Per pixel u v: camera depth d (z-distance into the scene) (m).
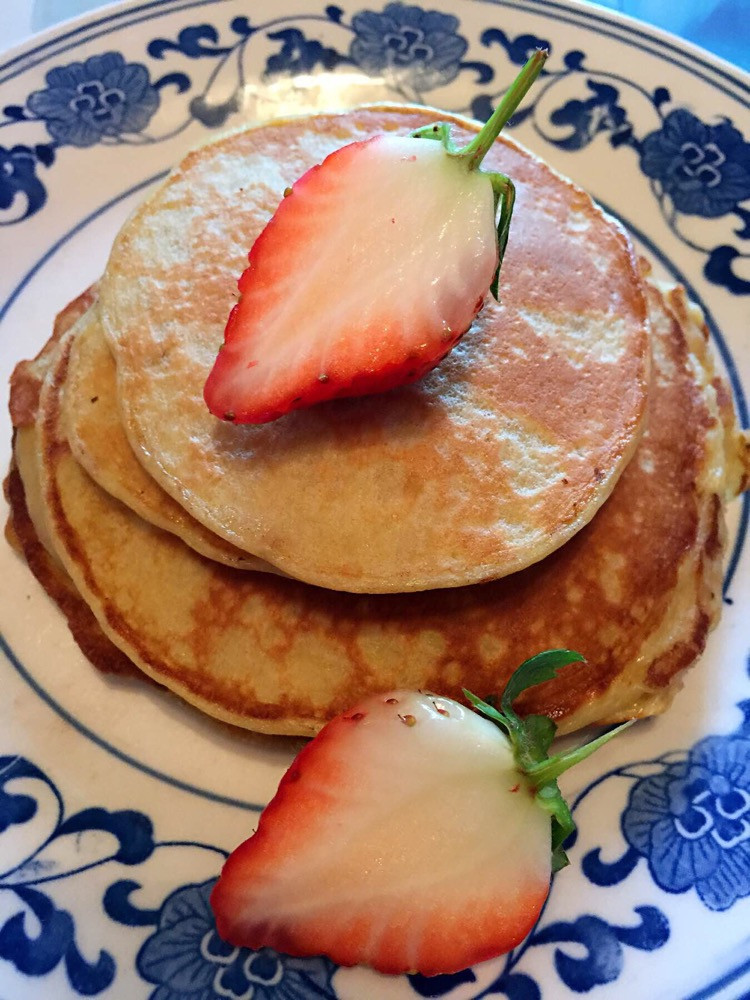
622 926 0.13
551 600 0.14
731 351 0.19
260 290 0.13
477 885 0.12
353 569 0.13
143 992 0.13
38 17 0.25
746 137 0.21
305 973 0.13
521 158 0.17
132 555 0.15
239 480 0.13
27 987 0.13
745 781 0.15
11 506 0.16
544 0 0.23
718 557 0.16
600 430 0.14
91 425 0.14
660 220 0.21
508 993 0.13
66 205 0.21
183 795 0.15
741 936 0.13
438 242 0.12
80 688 0.16
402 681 0.14
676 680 0.15
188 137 0.22
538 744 0.13
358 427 0.13
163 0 0.22
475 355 0.14
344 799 0.13
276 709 0.14
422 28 0.23
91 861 0.14
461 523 0.13
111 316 0.14
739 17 0.27
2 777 0.15
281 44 0.22
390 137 0.13
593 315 0.15
